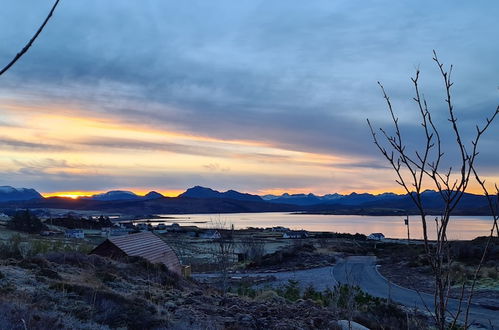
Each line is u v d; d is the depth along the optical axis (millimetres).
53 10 1664
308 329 12664
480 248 37375
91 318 10086
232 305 15703
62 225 98438
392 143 2564
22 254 20797
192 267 43750
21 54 1615
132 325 10602
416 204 2498
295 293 22703
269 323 13180
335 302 10695
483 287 27453
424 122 2518
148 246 27297
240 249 59031
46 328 8164
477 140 2381
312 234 106000
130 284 16922
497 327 17938
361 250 60719
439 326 2396
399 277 35125
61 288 12352
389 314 15117
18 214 77062
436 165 2465
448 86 2473
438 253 2432
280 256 55406
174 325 11102
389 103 2617
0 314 8008
